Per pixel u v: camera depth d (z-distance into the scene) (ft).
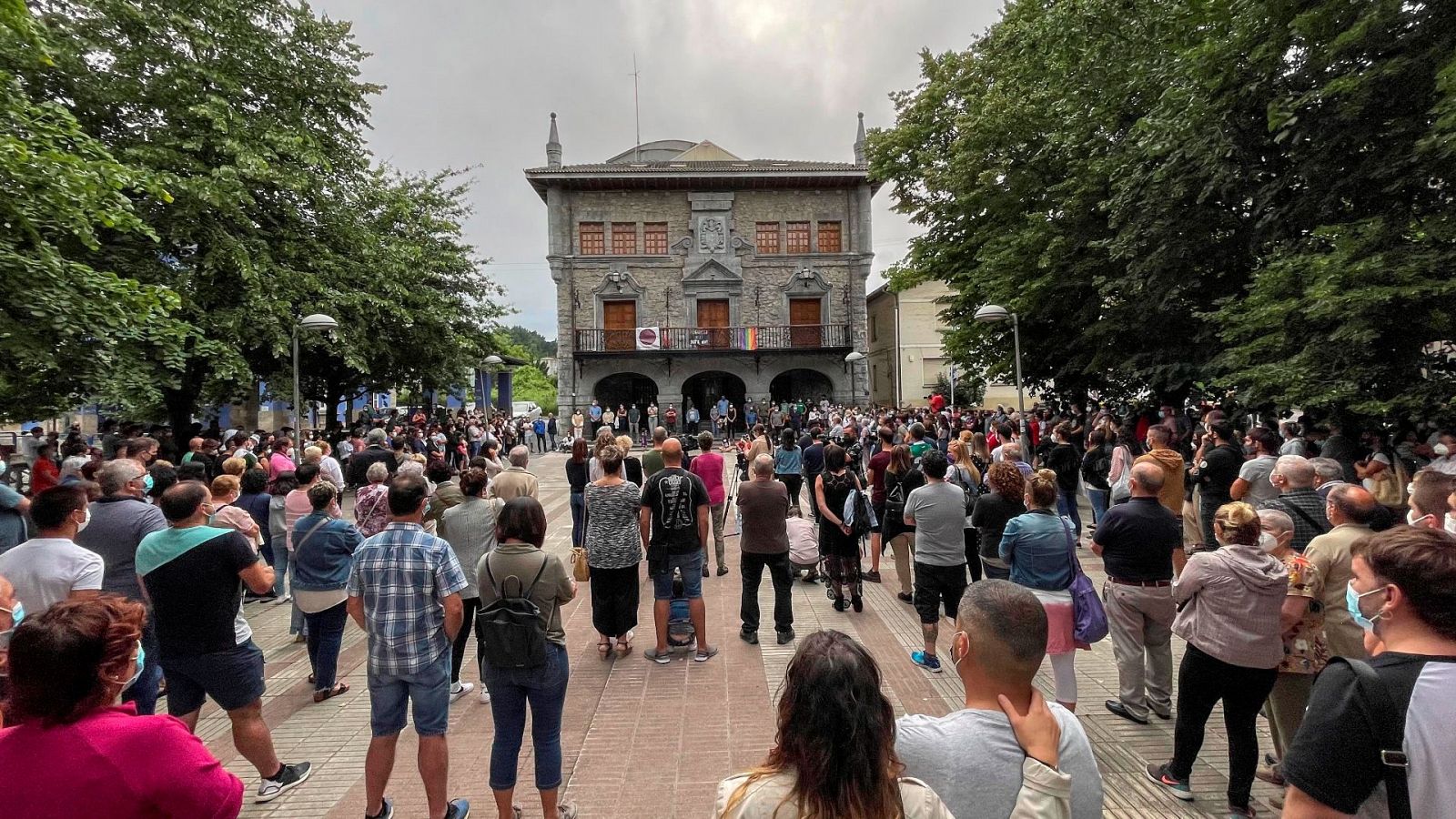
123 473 15.40
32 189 29.66
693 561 19.97
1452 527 12.96
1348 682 5.80
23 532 17.01
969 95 61.98
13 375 35.01
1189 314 43.45
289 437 42.47
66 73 45.19
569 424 108.47
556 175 109.40
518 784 13.62
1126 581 15.55
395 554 12.00
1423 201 28.73
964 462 25.45
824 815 4.85
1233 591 11.68
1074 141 47.37
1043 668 19.29
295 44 58.03
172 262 50.16
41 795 5.77
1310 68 30.40
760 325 113.91
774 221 115.14
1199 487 26.94
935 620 18.89
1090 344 52.75
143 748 6.05
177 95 49.24
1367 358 28.50
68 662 5.91
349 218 62.39
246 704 12.86
